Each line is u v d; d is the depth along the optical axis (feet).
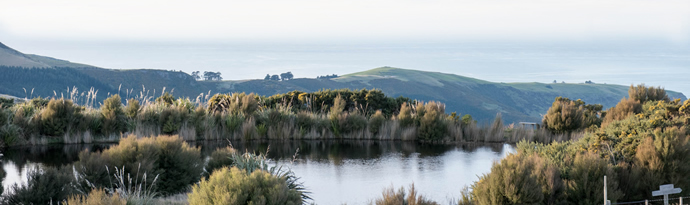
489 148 57.26
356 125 65.92
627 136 34.76
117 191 25.22
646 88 70.38
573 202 28.71
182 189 32.60
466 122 68.74
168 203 27.45
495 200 26.58
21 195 24.99
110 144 56.29
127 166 30.50
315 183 37.24
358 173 41.27
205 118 63.72
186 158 33.19
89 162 29.32
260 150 53.88
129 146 31.91
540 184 27.78
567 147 36.60
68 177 26.96
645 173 30.25
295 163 45.85
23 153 49.11
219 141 61.05
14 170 40.04
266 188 22.57
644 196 30.12
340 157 49.73
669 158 29.96
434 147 57.93
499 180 26.76
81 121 58.59
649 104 60.08
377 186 36.37
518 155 29.60
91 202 21.89
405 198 26.73
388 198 25.86
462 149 56.34
